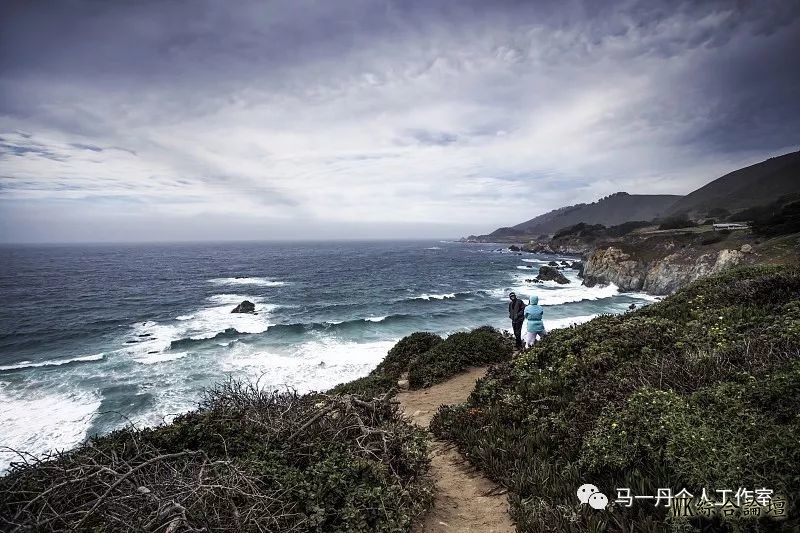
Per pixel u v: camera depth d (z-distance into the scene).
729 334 7.34
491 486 5.63
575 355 8.66
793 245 43.34
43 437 15.20
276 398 6.74
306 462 5.20
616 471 4.74
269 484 4.52
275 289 60.72
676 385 5.90
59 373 22.56
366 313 40.81
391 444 5.64
